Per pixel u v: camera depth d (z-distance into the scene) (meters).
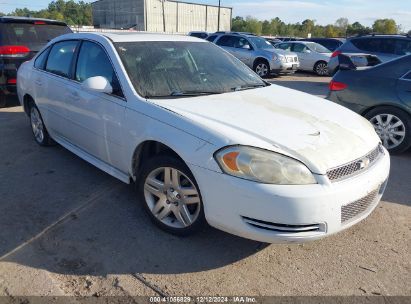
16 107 7.66
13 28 7.38
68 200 3.68
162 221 3.13
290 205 2.41
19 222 3.28
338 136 2.83
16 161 4.66
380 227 3.30
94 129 3.69
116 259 2.81
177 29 65.50
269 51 14.32
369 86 5.13
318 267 2.78
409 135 4.98
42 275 2.62
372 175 2.75
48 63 4.66
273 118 2.95
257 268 2.75
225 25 71.69
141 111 3.10
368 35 12.42
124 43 3.70
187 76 3.63
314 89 11.84
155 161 3.03
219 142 2.59
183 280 2.61
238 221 2.56
